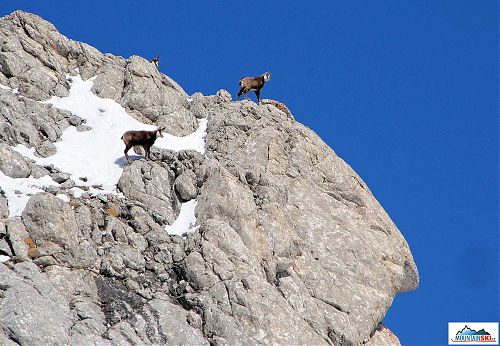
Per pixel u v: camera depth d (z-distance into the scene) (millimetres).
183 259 94938
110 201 102250
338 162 124438
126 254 94625
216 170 108000
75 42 132875
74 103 122062
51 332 79188
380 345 103750
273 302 91562
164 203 104438
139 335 85250
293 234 105188
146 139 109125
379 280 107938
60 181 104375
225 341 87062
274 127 123062
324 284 101938
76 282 88688
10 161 102438
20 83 120562
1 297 80562
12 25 127688
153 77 129125
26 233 90938
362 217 118062
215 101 131625
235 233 97312
